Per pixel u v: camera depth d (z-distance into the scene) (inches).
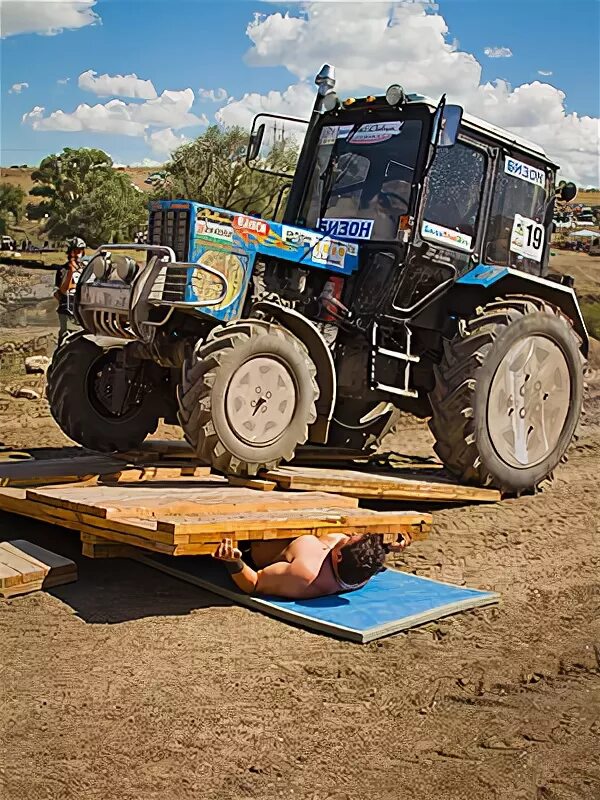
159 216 261.0
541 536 270.7
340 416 335.6
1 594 204.7
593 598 221.6
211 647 180.2
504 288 320.8
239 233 261.3
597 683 172.9
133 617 195.0
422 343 309.7
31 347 570.9
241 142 936.3
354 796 130.3
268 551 212.4
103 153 1494.8
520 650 187.3
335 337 288.8
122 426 308.8
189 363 249.1
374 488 269.3
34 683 161.5
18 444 369.1
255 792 129.9
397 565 240.7
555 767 140.6
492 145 308.0
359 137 303.7
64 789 128.4
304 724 150.7
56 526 262.8
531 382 307.7
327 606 201.6
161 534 192.9
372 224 293.0
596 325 644.7
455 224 300.5
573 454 398.0
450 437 295.4
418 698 162.4
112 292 259.6
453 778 136.1
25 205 1812.3
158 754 138.9
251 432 250.1
